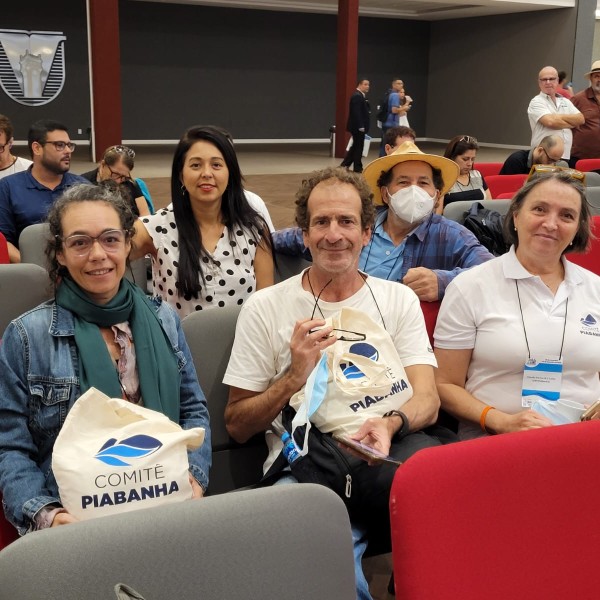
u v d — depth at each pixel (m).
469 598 1.22
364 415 1.93
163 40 21.09
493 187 5.94
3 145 5.35
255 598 1.15
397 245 3.12
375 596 2.33
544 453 1.28
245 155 19.30
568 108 8.31
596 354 2.30
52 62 19.53
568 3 20.33
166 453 1.58
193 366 2.07
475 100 23.67
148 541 1.11
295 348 1.96
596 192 4.97
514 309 2.32
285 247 3.18
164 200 10.86
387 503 1.86
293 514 1.18
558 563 1.28
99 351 1.84
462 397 2.32
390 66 24.44
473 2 20.00
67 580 1.07
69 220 1.86
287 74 22.88
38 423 1.80
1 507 1.74
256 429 2.12
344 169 2.22
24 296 2.54
